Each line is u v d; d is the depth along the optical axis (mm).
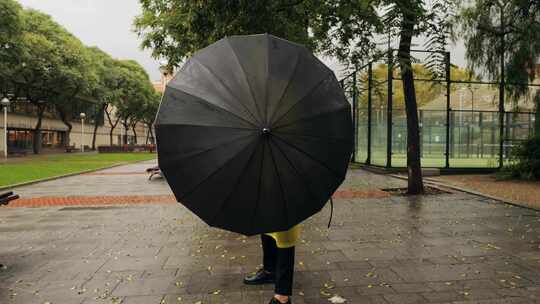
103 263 4660
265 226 2566
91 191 11555
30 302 3529
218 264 4602
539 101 14766
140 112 53969
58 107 41438
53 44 31031
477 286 3854
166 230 6398
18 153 37938
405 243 5492
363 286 3869
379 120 18344
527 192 10430
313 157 2537
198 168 2498
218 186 2488
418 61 9758
